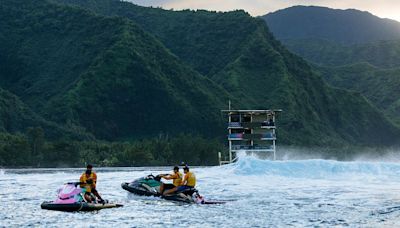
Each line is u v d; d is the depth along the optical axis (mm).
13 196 48250
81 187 37250
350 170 78250
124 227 28203
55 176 99188
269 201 41906
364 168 78500
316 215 32938
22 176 99000
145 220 30844
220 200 42625
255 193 49625
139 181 44844
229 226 28578
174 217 32188
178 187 42250
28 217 32094
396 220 30484
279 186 58594
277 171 79500
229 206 38469
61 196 36094
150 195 43938
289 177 76000
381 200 42156
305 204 39500
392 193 48688
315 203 40156
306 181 67250
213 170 92500
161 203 40500
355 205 38531
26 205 39406
